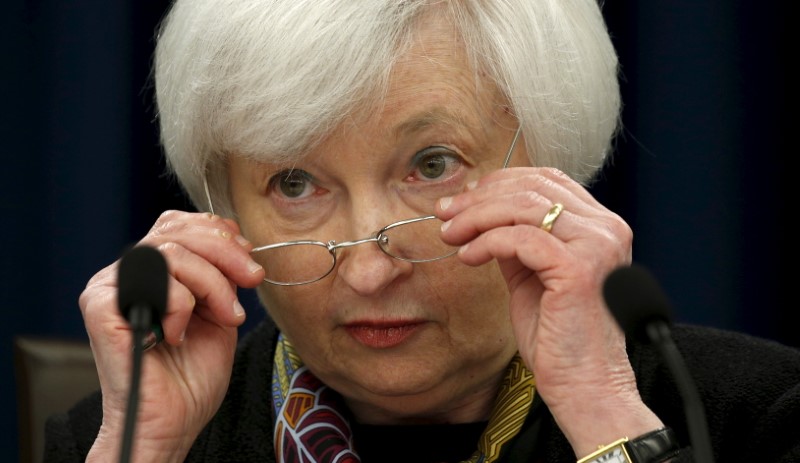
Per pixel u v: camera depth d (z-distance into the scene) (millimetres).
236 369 3287
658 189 4426
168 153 2910
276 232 2734
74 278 4668
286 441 2965
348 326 2744
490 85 2607
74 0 4602
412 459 2971
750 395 3041
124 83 4617
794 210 4402
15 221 4660
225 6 2604
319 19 2500
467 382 2846
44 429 3402
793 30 4367
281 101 2525
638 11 4398
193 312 2832
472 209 2531
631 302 2061
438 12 2557
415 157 2611
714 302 4434
